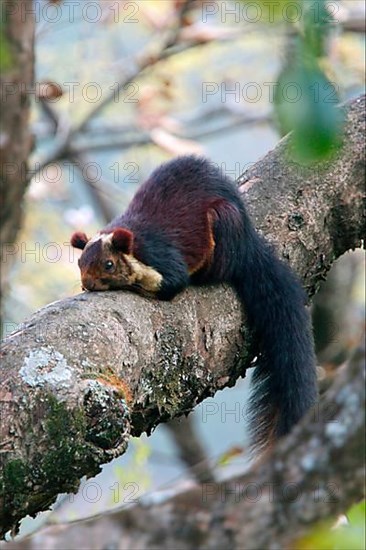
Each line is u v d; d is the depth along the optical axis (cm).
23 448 722
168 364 909
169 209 1072
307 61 475
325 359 1691
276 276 1039
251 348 1029
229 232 1036
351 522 459
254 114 2239
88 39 2220
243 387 1803
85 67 2212
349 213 1166
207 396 973
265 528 441
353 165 1177
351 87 2030
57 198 2280
